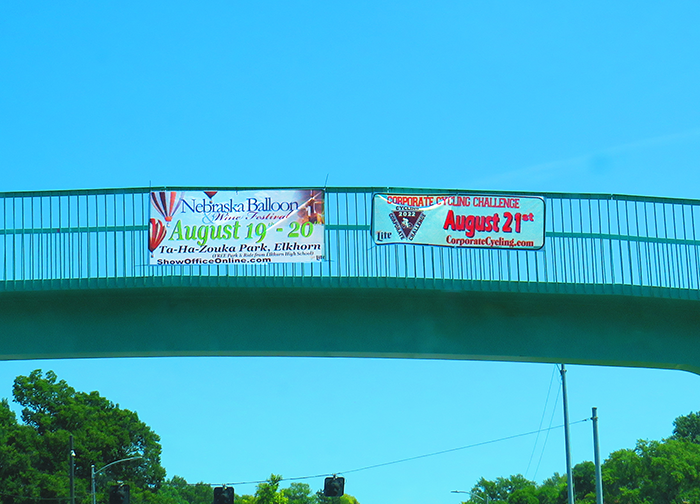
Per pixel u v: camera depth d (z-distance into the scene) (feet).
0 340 76.59
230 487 137.28
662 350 80.23
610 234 77.30
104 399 279.08
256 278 74.59
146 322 76.95
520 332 78.89
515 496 380.99
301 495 525.34
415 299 78.23
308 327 77.41
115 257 74.74
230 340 76.84
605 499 260.42
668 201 78.59
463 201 76.38
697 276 78.02
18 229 75.10
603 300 78.89
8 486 223.92
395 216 75.66
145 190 75.36
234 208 75.31
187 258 74.69
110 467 262.47
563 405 136.67
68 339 76.59
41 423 253.65
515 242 76.28
